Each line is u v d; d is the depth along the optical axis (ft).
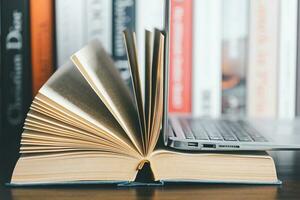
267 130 2.15
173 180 1.70
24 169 1.67
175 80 2.59
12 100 2.48
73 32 2.50
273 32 2.56
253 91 2.59
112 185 1.72
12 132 2.48
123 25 2.54
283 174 1.96
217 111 2.59
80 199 1.58
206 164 1.71
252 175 1.73
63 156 1.66
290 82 2.57
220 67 2.59
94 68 1.79
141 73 2.53
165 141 1.76
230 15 2.57
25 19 2.44
